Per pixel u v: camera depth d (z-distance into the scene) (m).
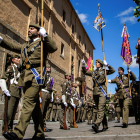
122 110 6.35
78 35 26.64
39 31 2.98
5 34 10.13
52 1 17.19
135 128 5.40
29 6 12.74
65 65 20.88
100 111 4.83
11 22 10.79
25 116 2.76
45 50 3.19
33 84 2.92
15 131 2.67
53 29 17.66
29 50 3.07
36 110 3.11
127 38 7.18
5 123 3.31
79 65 27.03
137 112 7.49
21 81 3.02
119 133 4.27
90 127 7.57
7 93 3.52
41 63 3.02
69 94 6.54
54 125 8.45
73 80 23.23
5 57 9.80
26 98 2.87
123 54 6.97
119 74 6.57
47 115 8.38
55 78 17.53
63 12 21.64
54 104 13.47
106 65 5.20
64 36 20.94
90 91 32.19
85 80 28.33
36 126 3.16
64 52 20.72
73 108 7.32
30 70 2.99
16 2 11.33
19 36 11.39
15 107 4.17
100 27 5.89
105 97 4.96
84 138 3.60
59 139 3.47
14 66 4.21
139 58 7.12
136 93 7.57
